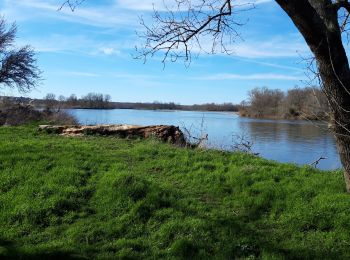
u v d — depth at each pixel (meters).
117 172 9.88
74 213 8.20
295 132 39.25
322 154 23.41
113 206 8.38
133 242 7.19
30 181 9.33
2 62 29.38
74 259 6.61
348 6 7.76
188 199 8.80
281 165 11.28
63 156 11.21
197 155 12.07
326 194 8.73
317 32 7.39
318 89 6.23
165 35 8.61
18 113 24.48
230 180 9.73
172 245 7.07
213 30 8.56
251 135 34.44
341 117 8.00
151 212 8.20
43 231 7.63
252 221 7.96
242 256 6.79
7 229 7.60
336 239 7.24
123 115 55.50
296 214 7.97
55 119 24.66
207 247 7.05
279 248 6.98
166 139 15.42
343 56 7.70
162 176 10.41
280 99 71.19
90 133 15.84
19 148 11.73
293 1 7.20
